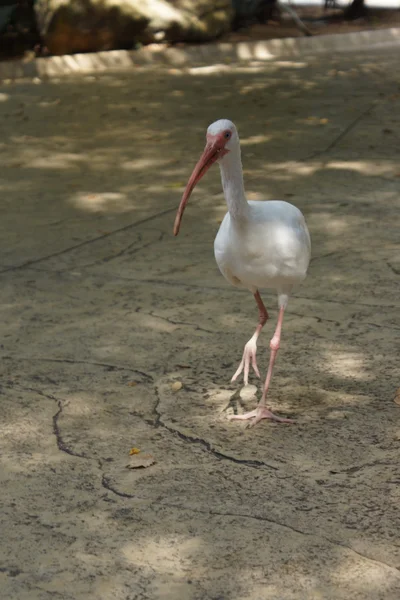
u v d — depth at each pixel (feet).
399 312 28.66
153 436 21.83
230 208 21.11
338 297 30.22
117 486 19.66
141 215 40.98
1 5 87.40
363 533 17.57
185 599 15.87
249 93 70.69
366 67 82.53
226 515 18.38
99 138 57.26
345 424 21.94
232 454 20.81
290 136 55.98
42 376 25.23
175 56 89.35
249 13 102.01
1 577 16.65
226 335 27.63
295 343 26.84
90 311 29.91
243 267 21.89
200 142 55.31
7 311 30.14
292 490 19.20
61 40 86.43
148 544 17.53
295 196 42.65
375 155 50.47
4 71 81.66
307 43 95.96
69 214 41.55
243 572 16.55
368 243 35.58
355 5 110.73
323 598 15.74
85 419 22.77
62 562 17.06
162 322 28.81
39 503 19.08
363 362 25.32
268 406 23.13
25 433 22.15
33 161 52.03
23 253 36.11
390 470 19.76
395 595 15.75
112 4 86.74
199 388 24.31
